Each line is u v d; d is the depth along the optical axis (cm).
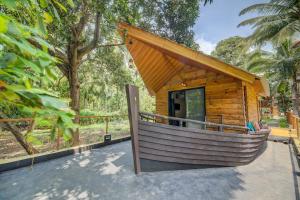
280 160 557
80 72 1258
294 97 1521
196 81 690
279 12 1033
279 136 943
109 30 696
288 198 322
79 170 459
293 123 1127
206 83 652
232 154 481
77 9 537
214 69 548
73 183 381
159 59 667
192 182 384
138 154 408
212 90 631
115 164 508
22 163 485
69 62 782
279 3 1006
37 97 61
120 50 1144
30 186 367
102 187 361
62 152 589
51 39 524
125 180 393
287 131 1104
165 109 849
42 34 81
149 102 2216
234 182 388
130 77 1252
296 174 438
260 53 1675
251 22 1250
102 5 472
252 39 1173
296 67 1395
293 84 1514
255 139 546
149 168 422
